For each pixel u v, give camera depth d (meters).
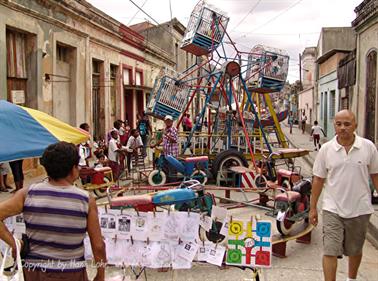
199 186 6.04
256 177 10.34
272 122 15.55
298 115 47.66
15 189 9.74
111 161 11.55
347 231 4.41
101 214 4.34
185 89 12.45
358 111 15.93
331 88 24.06
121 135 14.38
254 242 4.28
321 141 24.72
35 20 11.97
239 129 12.64
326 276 4.40
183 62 35.81
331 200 4.46
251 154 11.72
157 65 26.64
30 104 12.11
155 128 25.75
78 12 14.45
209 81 13.23
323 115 26.84
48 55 12.80
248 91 14.07
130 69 21.59
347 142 4.45
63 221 2.87
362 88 15.49
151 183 10.81
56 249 2.88
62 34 13.69
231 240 4.30
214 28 12.88
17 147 5.05
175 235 4.33
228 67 12.12
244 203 7.32
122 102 20.20
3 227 2.88
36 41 12.05
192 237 4.33
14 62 11.48
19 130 5.26
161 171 10.85
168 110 12.19
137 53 22.55
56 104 13.88
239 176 10.78
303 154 10.92
